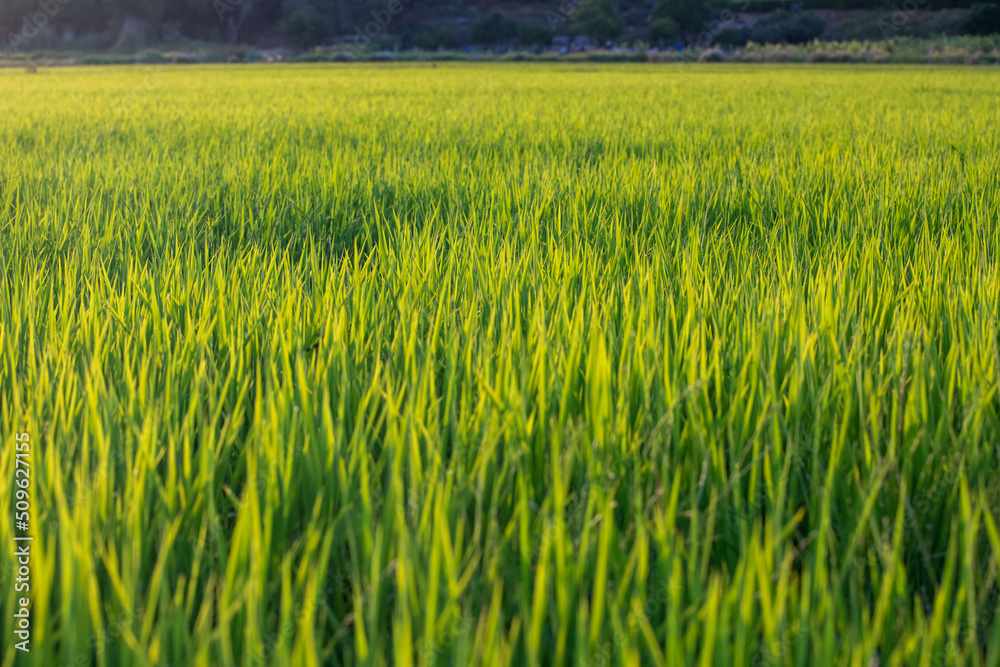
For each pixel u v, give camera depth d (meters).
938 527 1.72
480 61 53.44
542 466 1.81
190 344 2.35
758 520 1.65
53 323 2.60
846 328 2.43
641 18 79.50
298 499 1.75
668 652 1.18
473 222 4.16
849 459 1.86
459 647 1.15
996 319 2.49
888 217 4.27
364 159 6.58
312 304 2.82
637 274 3.06
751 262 3.28
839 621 1.37
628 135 8.55
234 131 9.16
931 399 2.05
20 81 25.30
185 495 1.67
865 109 12.34
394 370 2.25
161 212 4.58
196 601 1.51
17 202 4.84
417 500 1.58
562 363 2.14
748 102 14.34
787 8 75.25
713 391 2.16
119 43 64.38
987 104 13.13
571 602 1.37
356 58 55.81
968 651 1.26
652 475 1.70
